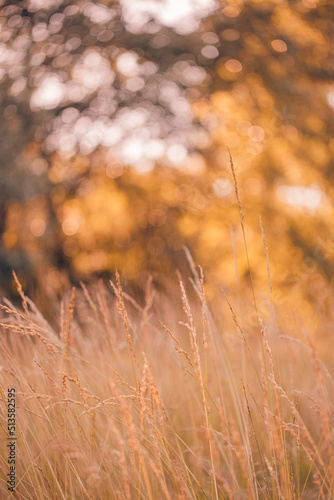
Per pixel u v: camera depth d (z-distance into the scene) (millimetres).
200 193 7859
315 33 7078
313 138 7340
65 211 7984
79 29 7133
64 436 1784
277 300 6344
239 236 7426
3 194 7184
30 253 7070
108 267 8234
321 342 3309
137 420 1952
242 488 2018
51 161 7703
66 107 7586
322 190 7340
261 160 7535
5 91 7004
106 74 7777
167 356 2727
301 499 1777
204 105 7945
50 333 1919
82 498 1740
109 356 2350
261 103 7570
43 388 2096
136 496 1751
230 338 2738
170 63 7566
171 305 3883
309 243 7102
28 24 6840
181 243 7926
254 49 7348
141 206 8414
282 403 2080
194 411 2461
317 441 2182
